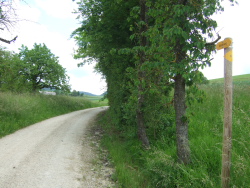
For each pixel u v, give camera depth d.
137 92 6.30
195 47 3.51
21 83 22.03
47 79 25.84
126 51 5.34
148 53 4.47
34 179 4.11
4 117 9.67
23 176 4.21
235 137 4.66
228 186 3.09
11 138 7.46
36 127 9.99
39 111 13.92
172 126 6.89
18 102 11.84
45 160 5.28
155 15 4.07
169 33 3.25
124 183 4.20
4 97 11.53
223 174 3.11
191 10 3.43
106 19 8.29
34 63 25.91
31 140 7.30
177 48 3.84
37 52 25.98
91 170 4.95
